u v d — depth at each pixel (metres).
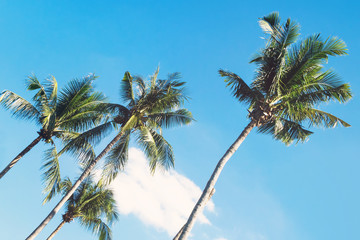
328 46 12.55
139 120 17.70
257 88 13.90
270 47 13.52
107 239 21.81
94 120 18.41
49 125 16.91
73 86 17.73
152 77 18.12
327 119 13.69
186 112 18.14
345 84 12.57
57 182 17.38
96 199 22.05
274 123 14.48
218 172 12.19
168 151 17.52
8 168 16.53
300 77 13.16
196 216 11.23
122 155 17.33
